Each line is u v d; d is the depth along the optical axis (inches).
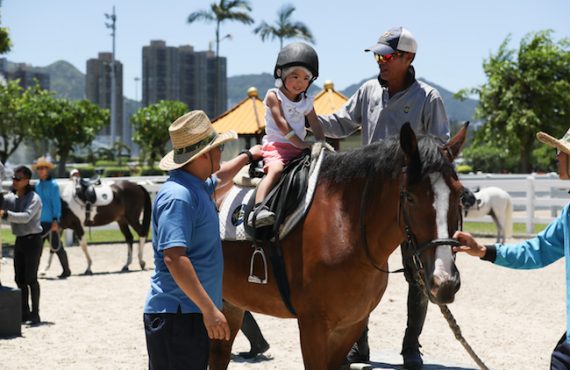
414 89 188.5
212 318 126.2
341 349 168.9
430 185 136.3
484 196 595.2
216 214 138.9
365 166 156.8
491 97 1200.2
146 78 5064.0
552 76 1160.8
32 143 1497.3
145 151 1791.3
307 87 176.7
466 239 135.9
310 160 168.4
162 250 129.4
